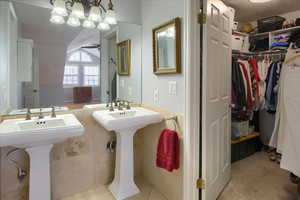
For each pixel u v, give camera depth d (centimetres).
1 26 144
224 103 193
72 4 170
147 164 213
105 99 200
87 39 186
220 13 175
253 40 299
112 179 210
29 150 137
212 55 161
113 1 190
